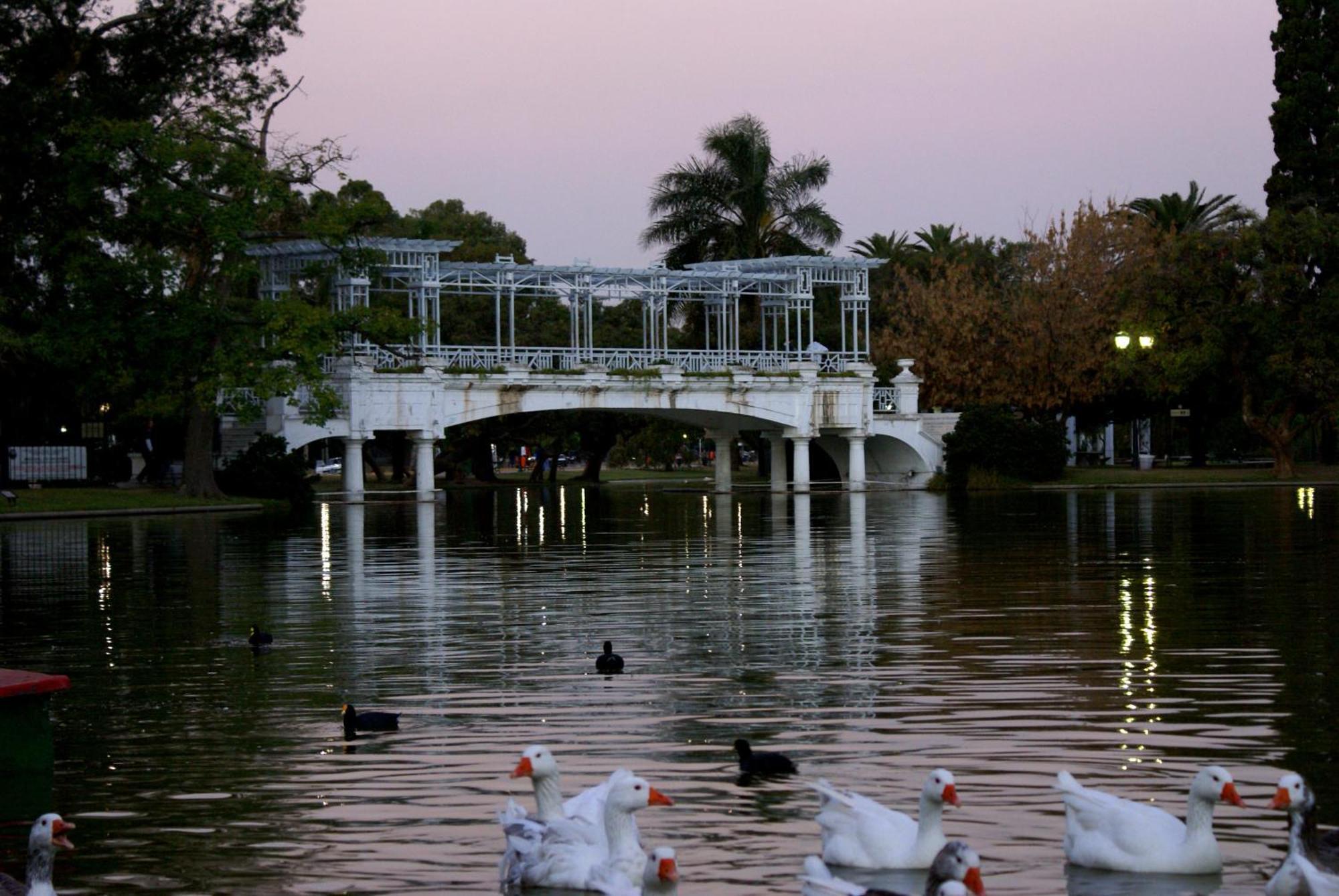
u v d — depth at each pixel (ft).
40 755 49.26
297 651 74.43
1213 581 99.19
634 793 37.09
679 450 484.33
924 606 88.33
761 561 120.78
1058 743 51.67
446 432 321.11
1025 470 257.14
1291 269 254.88
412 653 73.20
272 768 49.93
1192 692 60.18
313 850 41.09
